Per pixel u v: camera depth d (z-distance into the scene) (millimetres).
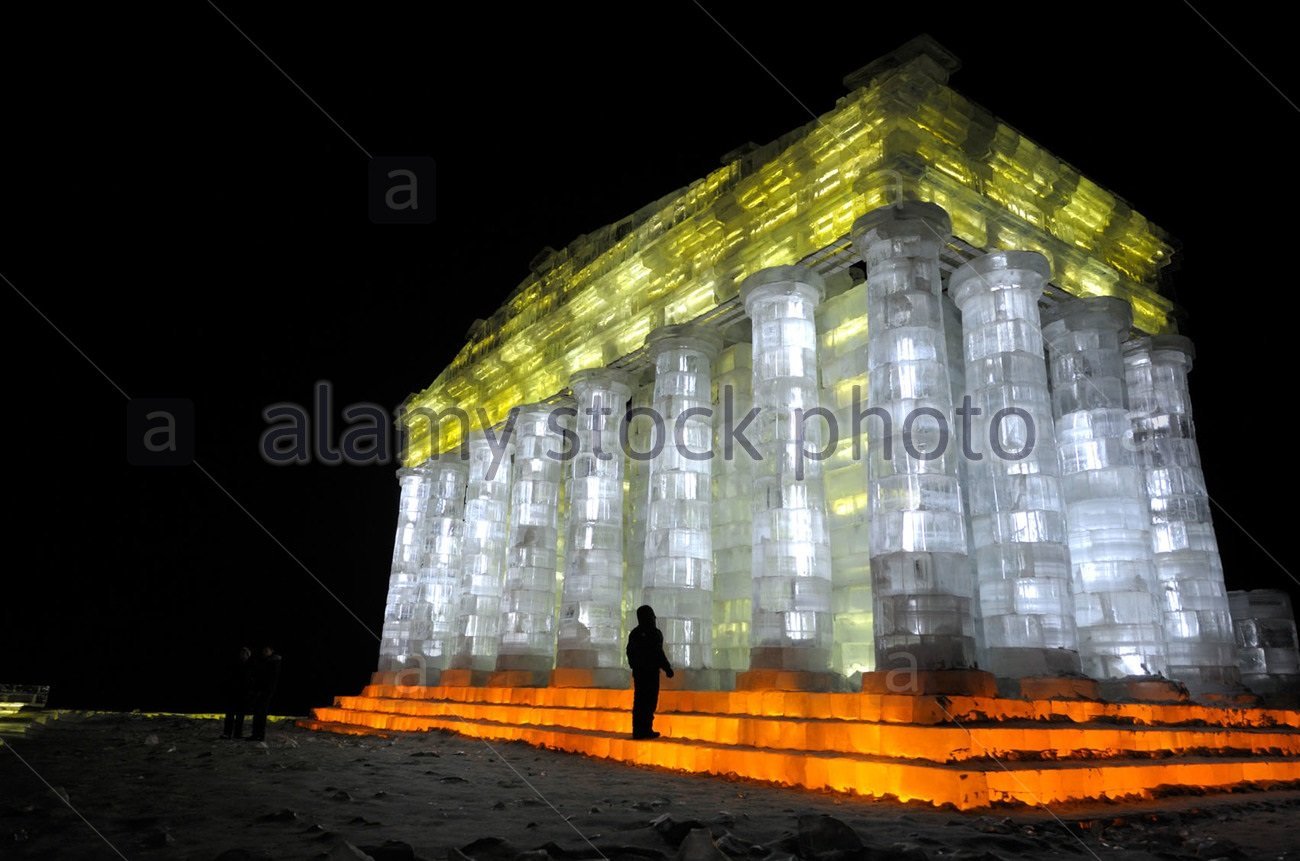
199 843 5082
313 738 16438
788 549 14148
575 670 17688
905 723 10109
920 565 11703
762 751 10109
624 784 9102
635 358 19922
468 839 5363
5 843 5000
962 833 6203
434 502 27438
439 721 19250
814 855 5004
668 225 19344
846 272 17453
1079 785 8375
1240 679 16703
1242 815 7809
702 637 16094
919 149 14227
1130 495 14859
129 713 23781
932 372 12461
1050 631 12492
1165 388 17641
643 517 21516
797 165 15672
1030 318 13883
